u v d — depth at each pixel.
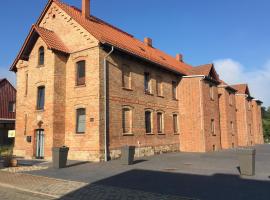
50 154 19.67
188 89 28.66
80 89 20.17
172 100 27.91
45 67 21.09
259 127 48.75
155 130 24.70
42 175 13.70
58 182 11.88
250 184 11.18
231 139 35.72
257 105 49.09
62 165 16.09
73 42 21.06
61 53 20.94
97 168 15.72
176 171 14.46
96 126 18.95
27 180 12.41
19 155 22.77
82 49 20.45
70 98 20.66
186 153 25.55
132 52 21.64
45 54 21.27
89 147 19.11
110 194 9.73
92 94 19.47
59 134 20.22
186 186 10.88
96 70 19.50
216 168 15.48
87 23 22.23
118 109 20.77
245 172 13.20
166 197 9.23
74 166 16.69
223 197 9.22
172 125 27.44
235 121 38.03
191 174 13.52
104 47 20.08
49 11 22.80
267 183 11.36
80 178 12.77
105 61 19.95
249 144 40.81
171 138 26.98
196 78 28.38
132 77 22.56
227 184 11.20
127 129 21.70
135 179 12.38
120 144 20.52
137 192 9.96
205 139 27.45
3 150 25.45
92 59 19.83
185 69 31.47
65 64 21.20
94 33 20.19
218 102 32.22
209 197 9.23
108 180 12.20
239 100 40.62
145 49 27.86
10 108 37.06
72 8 24.17
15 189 10.99
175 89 28.94
